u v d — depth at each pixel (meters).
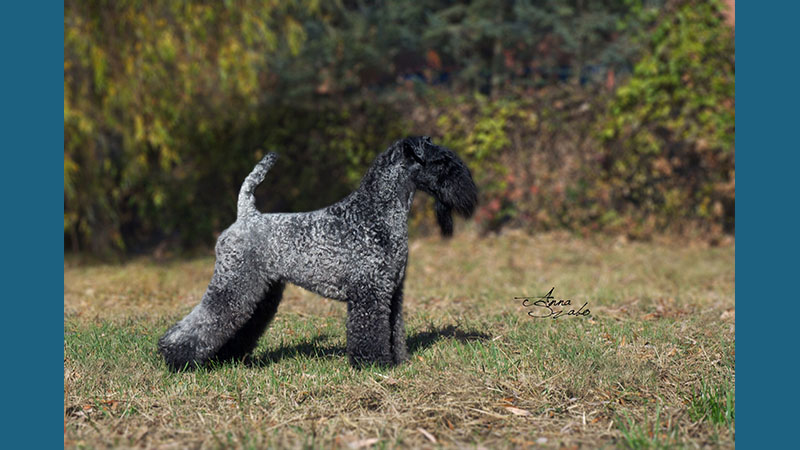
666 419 3.47
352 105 11.24
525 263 9.30
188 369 4.32
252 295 4.23
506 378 4.07
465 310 6.32
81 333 5.47
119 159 10.79
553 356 4.48
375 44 12.84
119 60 9.75
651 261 9.20
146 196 10.99
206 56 10.30
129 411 3.66
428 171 4.29
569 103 10.77
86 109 9.80
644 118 10.45
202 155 11.11
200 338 4.28
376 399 3.74
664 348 4.67
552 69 12.93
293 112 11.26
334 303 6.75
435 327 5.59
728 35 10.12
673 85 10.29
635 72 10.61
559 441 3.20
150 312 6.51
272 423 3.45
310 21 12.72
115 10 9.61
